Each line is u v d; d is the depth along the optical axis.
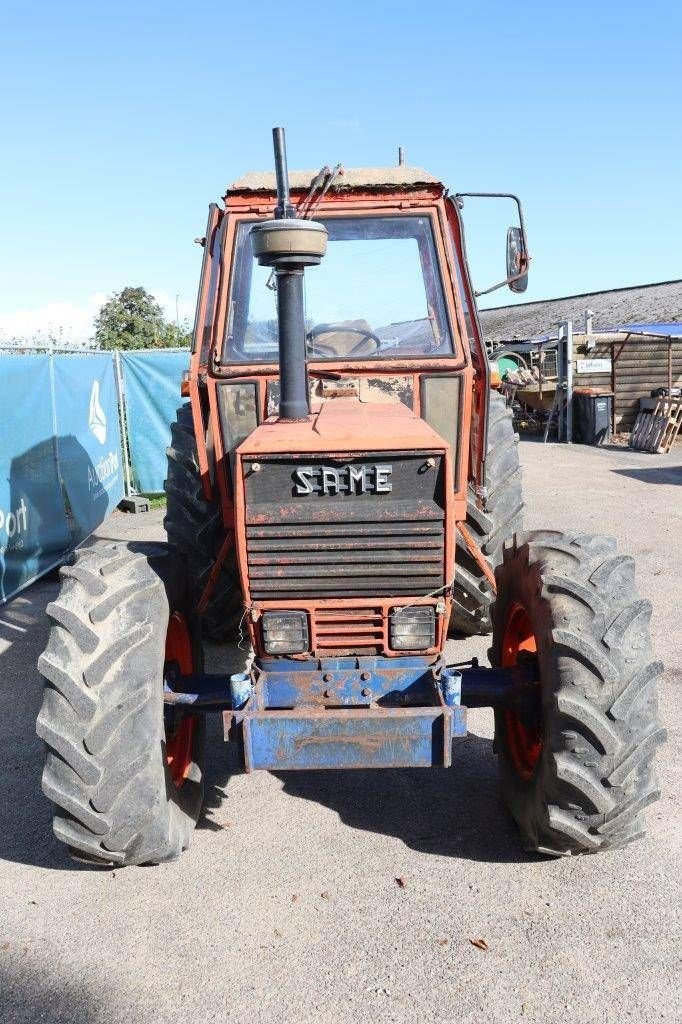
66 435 8.84
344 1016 2.65
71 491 8.93
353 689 3.23
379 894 3.24
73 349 9.66
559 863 3.41
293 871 3.40
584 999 2.69
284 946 2.96
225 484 3.87
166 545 3.69
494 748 3.82
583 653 2.96
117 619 3.07
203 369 3.95
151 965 2.90
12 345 7.97
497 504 5.09
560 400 19.11
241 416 3.83
